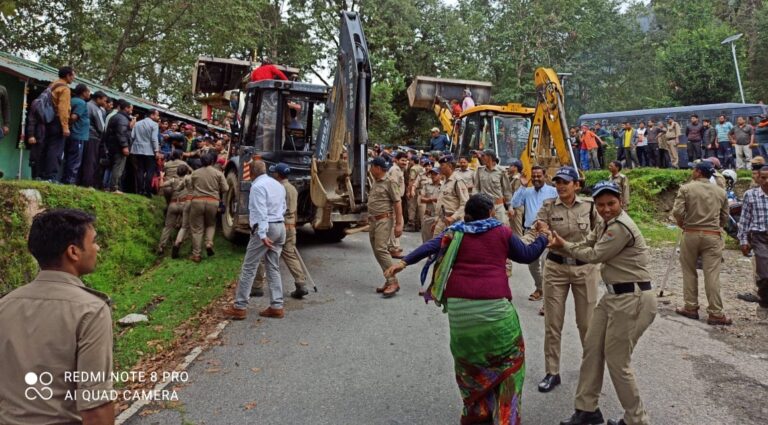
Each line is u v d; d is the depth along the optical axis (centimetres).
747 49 3053
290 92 991
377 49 2923
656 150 1755
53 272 218
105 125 1006
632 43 3531
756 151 1522
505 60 3262
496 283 376
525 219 721
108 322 218
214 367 508
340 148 893
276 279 654
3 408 206
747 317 681
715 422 410
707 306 705
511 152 1270
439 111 1750
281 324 629
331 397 450
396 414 422
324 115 934
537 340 590
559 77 1102
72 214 223
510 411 369
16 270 608
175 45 2197
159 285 766
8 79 973
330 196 869
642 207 1439
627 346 374
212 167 926
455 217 779
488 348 372
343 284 811
